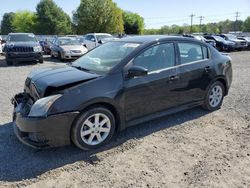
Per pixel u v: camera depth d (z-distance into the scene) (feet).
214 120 17.34
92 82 13.10
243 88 26.48
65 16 243.81
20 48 46.39
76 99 12.48
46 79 13.46
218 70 18.26
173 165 12.00
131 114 14.42
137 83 14.26
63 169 11.73
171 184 10.66
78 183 10.76
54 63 50.55
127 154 13.00
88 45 67.92
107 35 69.92
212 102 18.76
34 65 46.93
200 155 12.87
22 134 12.79
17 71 39.17
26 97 14.32
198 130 15.80
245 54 71.56
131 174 11.34
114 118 13.94
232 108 19.74
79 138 12.85
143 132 15.47
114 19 195.93
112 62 14.44
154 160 12.43
